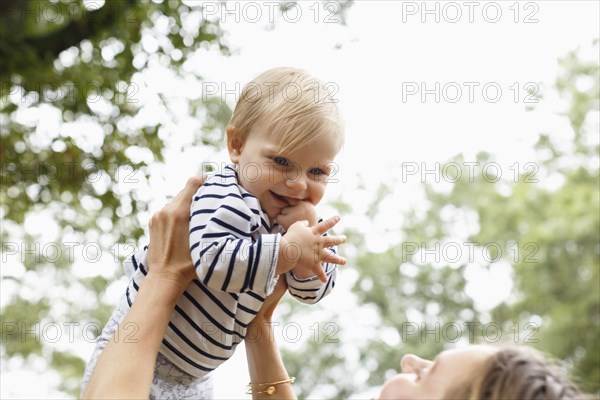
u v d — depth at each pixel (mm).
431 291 17391
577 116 17938
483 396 1697
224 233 2348
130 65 7875
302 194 2549
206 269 2295
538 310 15641
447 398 1729
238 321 2551
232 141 2658
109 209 7934
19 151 7891
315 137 2527
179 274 2301
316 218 2574
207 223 2355
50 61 7840
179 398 2512
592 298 14938
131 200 7969
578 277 15438
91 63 7949
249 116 2605
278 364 2682
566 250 15531
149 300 2227
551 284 15523
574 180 16844
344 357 16984
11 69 7621
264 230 2527
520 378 1680
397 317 17172
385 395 1795
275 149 2516
